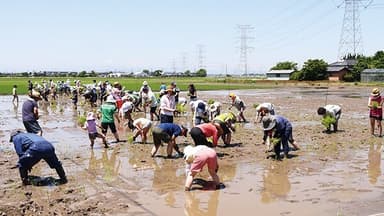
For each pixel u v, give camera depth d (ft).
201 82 351.46
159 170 42.22
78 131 69.36
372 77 312.50
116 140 58.39
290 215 29.25
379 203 31.60
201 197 33.55
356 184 36.76
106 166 43.98
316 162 45.24
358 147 53.52
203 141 43.27
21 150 37.01
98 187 36.40
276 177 39.37
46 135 65.16
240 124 75.61
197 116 57.26
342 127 71.87
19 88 214.90
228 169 42.55
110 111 56.13
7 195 34.17
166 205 31.68
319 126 73.56
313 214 29.35
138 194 34.37
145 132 56.29
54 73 594.65
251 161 45.96
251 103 129.08
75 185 36.99
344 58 394.52
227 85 288.30
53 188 36.11
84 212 30.17
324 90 221.05
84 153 50.65
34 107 50.67
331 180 38.11
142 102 98.53
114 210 30.58
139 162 45.65
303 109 108.88
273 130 47.09
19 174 40.83
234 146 54.24
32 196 33.96
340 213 29.45
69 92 168.25
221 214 29.68
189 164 36.35
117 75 623.77
